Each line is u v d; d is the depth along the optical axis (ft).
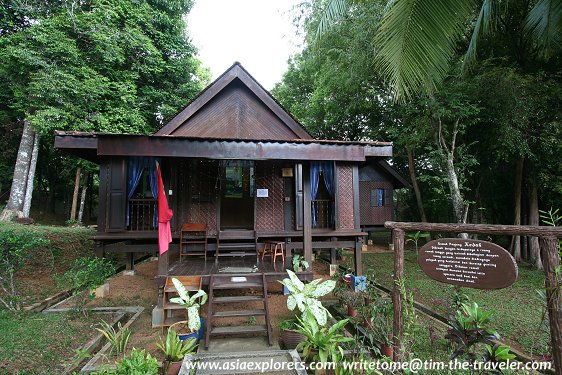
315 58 38.01
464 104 26.91
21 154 39.14
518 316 17.63
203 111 26.86
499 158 32.68
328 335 12.22
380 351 12.84
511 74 23.59
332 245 25.95
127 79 39.37
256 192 26.53
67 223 44.78
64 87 32.30
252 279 18.03
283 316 18.21
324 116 48.73
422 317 17.54
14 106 36.73
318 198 28.12
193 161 26.02
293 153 20.95
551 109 26.32
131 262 26.37
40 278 24.84
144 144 19.04
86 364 12.49
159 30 44.47
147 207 24.41
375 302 15.24
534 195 32.76
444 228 9.77
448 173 29.89
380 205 42.52
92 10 38.04
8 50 31.30
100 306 19.36
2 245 18.22
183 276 17.10
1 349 12.80
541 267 31.01
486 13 16.15
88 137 21.97
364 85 34.45
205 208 25.77
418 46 12.23
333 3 15.96
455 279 9.10
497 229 8.66
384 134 42.91
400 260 10.87
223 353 13.25
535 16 16.89
